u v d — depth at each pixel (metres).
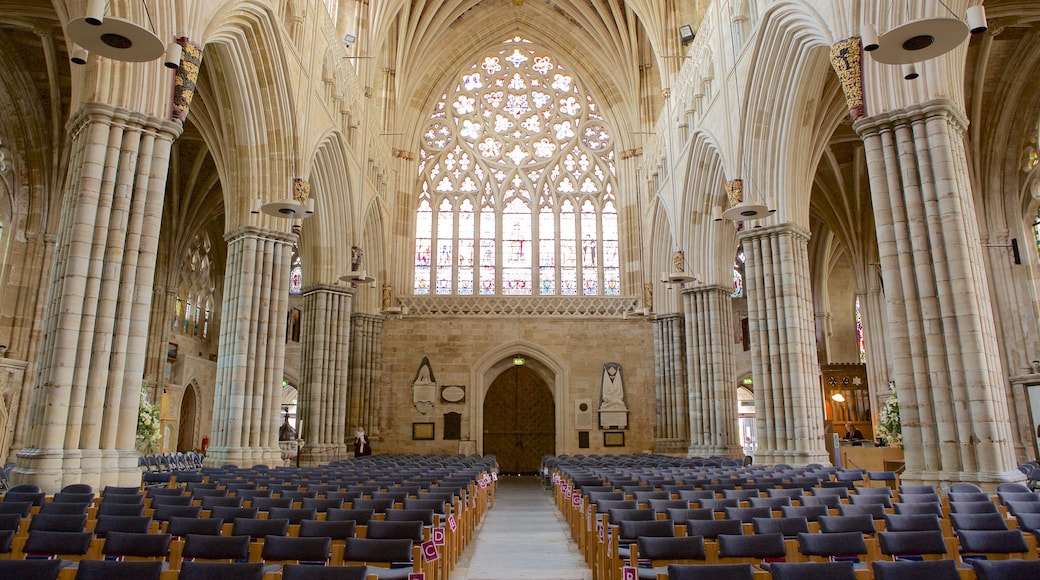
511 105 42.12
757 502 10.33
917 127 14.50
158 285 34.03
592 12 40.12
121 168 14.05
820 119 23.59
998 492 10.62
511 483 31.95
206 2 16.61
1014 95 25.73
